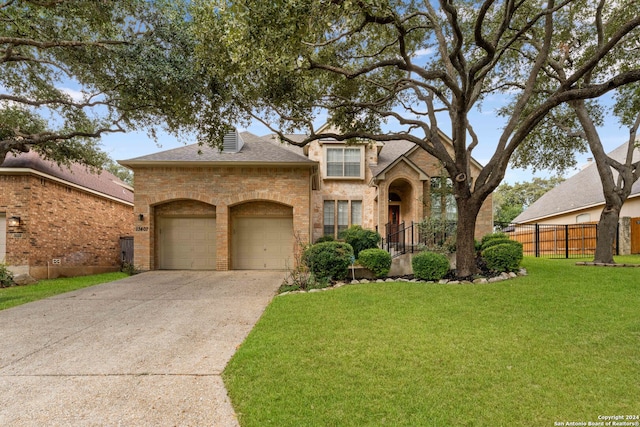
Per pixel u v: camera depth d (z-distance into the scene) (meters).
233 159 13.55
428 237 11.34
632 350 4.48
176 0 9.16
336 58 10.34
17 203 12.72
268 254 14.16
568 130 12.22
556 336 4.97
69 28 9.76
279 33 5.96
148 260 13.43
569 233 17.59
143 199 13.43
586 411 3.18
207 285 10.12
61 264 14.36
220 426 3.05
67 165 13.94
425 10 10.46
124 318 6.52
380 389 3.56
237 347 4.93
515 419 3.06
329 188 17.38
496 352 4.45
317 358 4.32
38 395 3.59
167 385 3.79
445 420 3.05
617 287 7.57
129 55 8.89
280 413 3.18
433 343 4.76
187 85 8.95
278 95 9.64
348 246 9.60
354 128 11.80
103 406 3.38
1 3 9.47
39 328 5.92
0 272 11.08
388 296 7.39
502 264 9.27
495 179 8.77
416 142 9.95
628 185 10.70
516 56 11.57
